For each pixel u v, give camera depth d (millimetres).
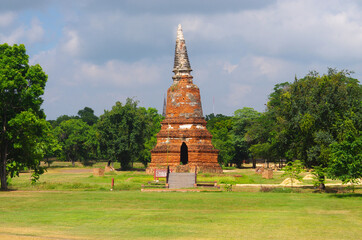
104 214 28297
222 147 108562
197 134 73562
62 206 32531
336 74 52688
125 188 50844
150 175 68250
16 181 63781
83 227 23719
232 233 22141
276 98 109250
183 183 53469
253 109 118312
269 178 69125
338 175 40781
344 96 50375
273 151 61969
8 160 51219
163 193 42625
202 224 24641
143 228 23438
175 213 28844
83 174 83438
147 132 102812
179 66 76938
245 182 62125
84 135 135125
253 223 24891
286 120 54250
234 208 31609
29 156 50719
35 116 48125
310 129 50594
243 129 115875
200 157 72688
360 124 48500
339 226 23984
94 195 39844
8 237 20719
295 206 32438
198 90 76125
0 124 48625
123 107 98375
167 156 70875
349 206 32219
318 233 22172
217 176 66312
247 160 137125
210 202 34594
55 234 21625
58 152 131250
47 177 73438
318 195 40375
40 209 31078
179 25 78625
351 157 39312
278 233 22156
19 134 48781
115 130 98250
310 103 51406
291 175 49438
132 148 98312
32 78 48812
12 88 47188
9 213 28875
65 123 136000
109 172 80500
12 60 47875
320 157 48219
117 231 22594
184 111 74875
